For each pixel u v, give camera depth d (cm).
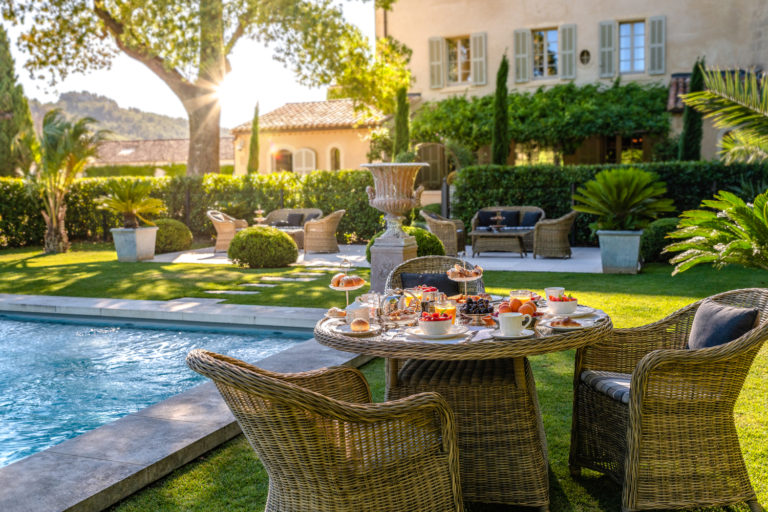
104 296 869
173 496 303
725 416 284
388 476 233
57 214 1538
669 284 891
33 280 1023
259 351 623
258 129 2238
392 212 803
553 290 332
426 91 2103
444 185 1551
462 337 286
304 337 679
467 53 2081
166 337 688
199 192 1788
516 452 295
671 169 1348
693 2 1827
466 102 1980
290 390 210
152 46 1772
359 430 226
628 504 281
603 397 312
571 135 1825
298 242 1494
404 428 236
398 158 1664
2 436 414
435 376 307
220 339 677
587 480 327
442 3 2059
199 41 1730
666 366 272
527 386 302
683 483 279
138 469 308
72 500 276
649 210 1038
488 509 302
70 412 457
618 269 1015
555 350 275
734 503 283
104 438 347
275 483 245
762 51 1717
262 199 1734
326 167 2289
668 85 1850
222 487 312
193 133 1980
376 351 279
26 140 1500
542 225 1243
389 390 313
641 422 277
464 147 1909
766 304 307
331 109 2408
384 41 1953
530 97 1958
